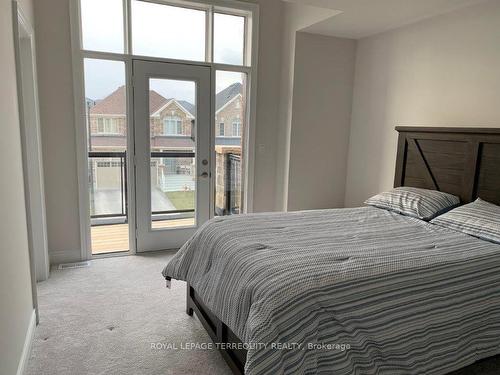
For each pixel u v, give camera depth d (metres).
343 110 4.23
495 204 2.71
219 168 4.15
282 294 1.57
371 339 1.67
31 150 2.98
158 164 3.82
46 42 3.20
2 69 1.88
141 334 2.40
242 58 4.09
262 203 4.40
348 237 2.26
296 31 3.84
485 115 2.89
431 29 3.27
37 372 2.01
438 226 2.62
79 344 2.27
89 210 3.59
